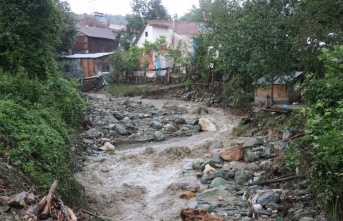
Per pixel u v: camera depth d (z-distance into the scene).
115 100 26.83
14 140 7.74
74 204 7.90
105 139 16.47
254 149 12.91
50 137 8.93
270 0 16.09
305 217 7.13
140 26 42.16
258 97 18.70
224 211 8.56
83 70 35.81
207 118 21.05
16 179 6.48
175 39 36.59
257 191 9.05
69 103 14.91
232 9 22.06
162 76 31.92
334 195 6.85
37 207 5.31
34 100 11.90
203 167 12.26
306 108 10.02
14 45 13.70
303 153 9.30
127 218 8.77
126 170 12.79
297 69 16.78
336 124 8.12
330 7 11.15
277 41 14.77
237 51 16.72
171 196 10.18
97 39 43.00
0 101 9.30
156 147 15.62
